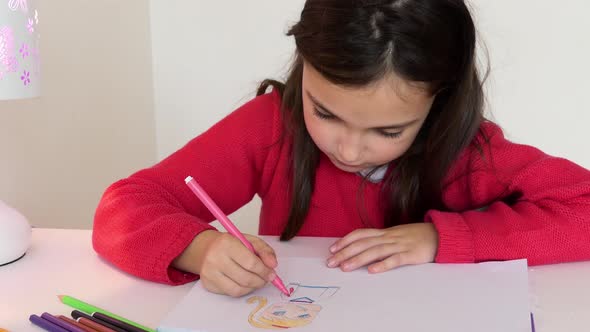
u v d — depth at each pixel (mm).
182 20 2002
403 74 708
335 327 606
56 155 1456
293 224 978
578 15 1846
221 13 1998
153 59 2016
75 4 1510
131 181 890
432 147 915
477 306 648
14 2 772
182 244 742
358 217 1030
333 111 741
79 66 1542
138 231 771
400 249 775
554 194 848
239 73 2027
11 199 1304
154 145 2029
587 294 701
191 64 2031
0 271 769
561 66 1891
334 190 1023
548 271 772
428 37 723
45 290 714
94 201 1640
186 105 2057
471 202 980
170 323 614
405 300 666
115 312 663
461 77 828
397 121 743
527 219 821
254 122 1026
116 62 1746
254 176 1058
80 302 669
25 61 796
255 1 1980
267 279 688
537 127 1948
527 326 605
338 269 758
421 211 979
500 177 946
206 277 691
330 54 703
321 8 739
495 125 1021
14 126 1299
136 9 1865
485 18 1896
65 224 1507
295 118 974
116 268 783
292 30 814
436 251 784
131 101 1854
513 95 1937
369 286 705
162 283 740
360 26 702
